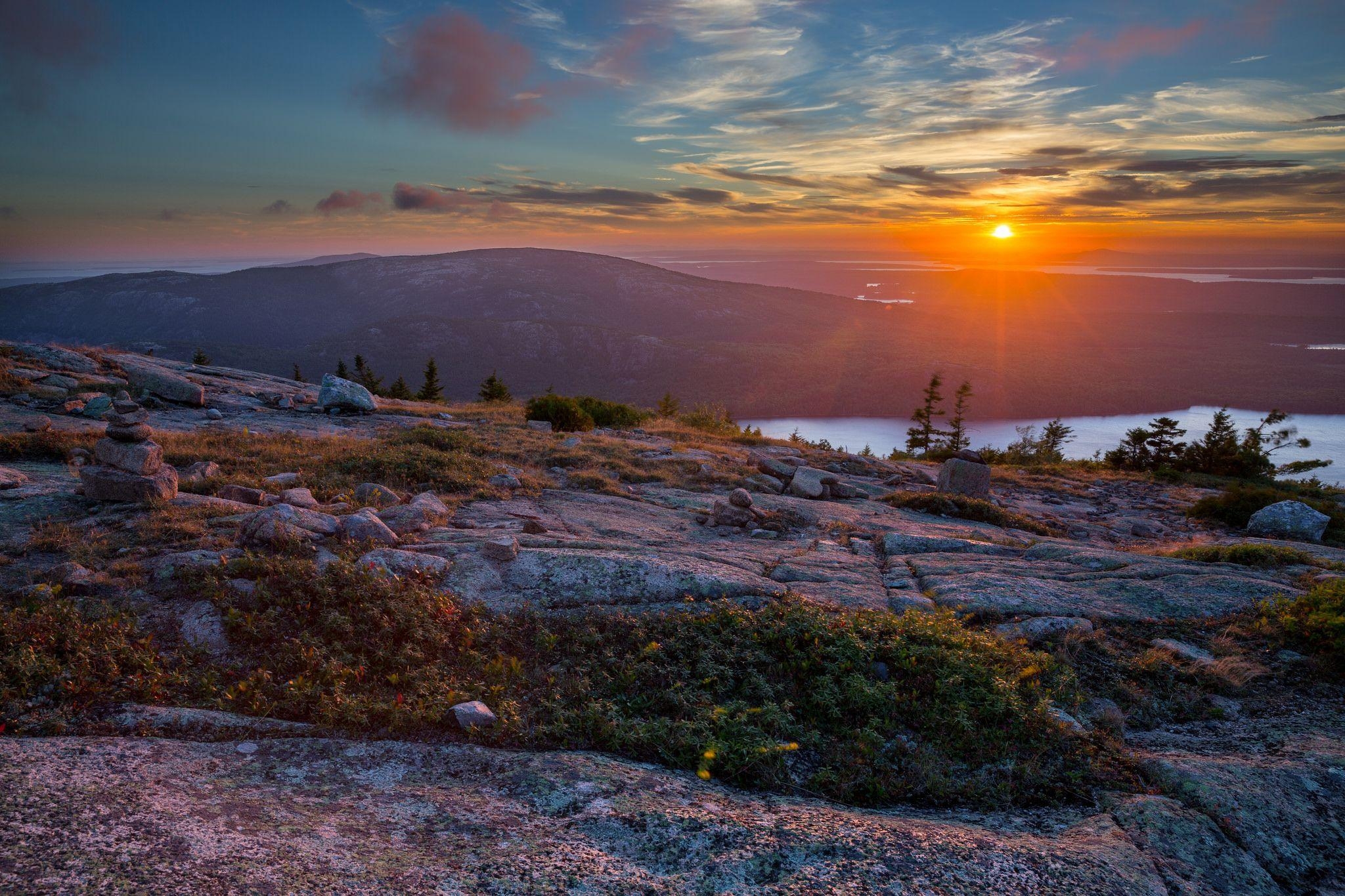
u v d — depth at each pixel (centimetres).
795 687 675
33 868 330
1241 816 494
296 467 1427
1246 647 809
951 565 1108
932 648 720
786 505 1645
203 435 1652
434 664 678
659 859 410
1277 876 450
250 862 363
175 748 489
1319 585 879
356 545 912
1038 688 682
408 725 557
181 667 632
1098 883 409
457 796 468
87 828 371
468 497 1335
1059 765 577
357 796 459
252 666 654
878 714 637
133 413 1522
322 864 372
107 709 541
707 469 1950
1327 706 681
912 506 1838
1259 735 632
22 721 512
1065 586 988
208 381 2727
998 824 501
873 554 1253
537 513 1296
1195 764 562
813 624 757
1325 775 546
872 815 492
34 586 735
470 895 361
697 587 876
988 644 746
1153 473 3067
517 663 678
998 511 1822
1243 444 3534
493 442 1977
